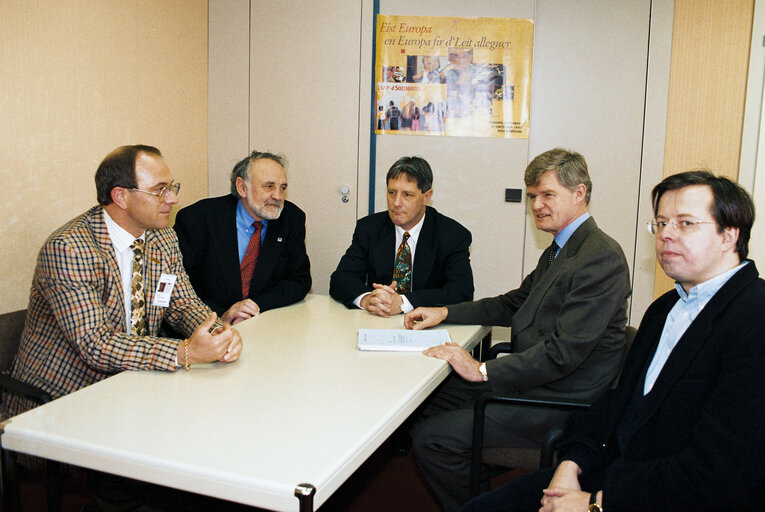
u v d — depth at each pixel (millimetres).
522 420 1650
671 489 1033
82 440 1049
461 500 1721
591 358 1740
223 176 3377
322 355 1613
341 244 3326
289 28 3209
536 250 3180
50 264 1514
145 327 1753
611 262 1682
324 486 928
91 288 1537
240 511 1644
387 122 3209
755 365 1003
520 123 3119
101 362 1458
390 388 1360
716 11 2883
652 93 3002
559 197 1820
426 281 2355
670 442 1118
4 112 2057
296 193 3334
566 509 1151
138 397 1271
